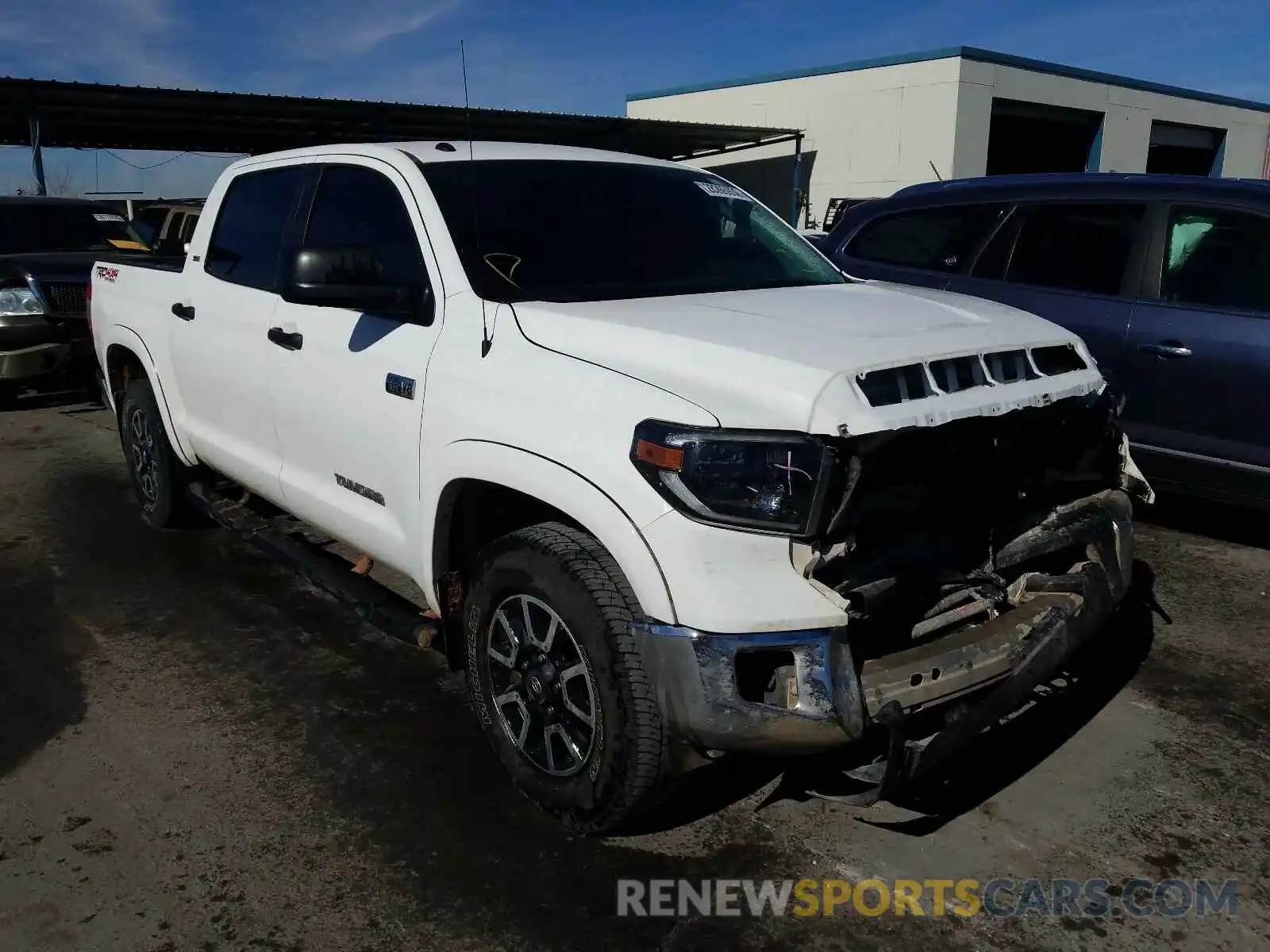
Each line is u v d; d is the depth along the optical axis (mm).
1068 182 5855
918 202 6500
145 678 4066
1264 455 4973
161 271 5141
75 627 4547
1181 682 4000
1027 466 3162
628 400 2652
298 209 4133
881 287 3842
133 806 3199
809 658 2494
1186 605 4738
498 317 3129
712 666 2482
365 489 3656
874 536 2756
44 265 8641
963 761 3457
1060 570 3287
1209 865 2908
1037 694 3867
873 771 2617
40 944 2607
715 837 3041
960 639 2789
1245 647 4305
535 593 2896
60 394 10055
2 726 3697
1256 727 3660
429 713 3775
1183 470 5254
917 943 2613
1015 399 2861
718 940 2621
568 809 2947
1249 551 5434
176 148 24281
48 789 3297
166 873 2881
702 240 3885
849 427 2447
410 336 3373
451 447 3121
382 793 3260
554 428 2785
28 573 5199
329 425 3760
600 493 2639
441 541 3297
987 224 6082
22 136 21875
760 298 3381
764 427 2482
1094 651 4277
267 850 2977
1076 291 5617
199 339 4645
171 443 5188
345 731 3645
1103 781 3332
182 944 2611
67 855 2961
